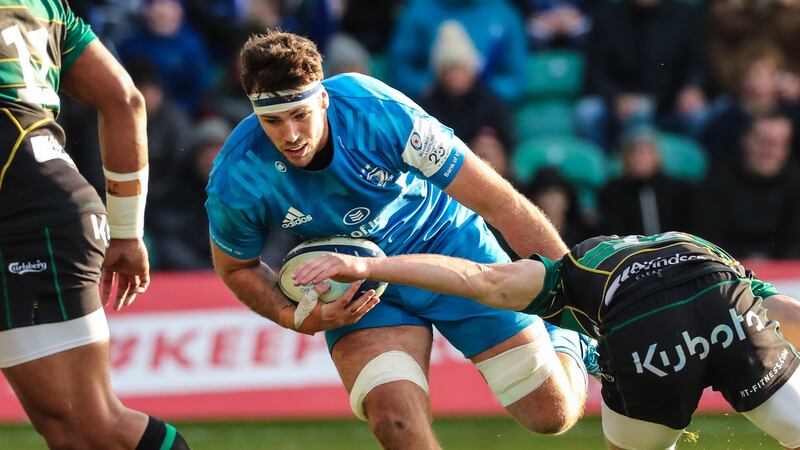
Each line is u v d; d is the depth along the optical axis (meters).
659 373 14.74
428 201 17.80
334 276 13.99
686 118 36.38
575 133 37.22
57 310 14.18
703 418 28.39
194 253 33.72
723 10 36.38
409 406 16.16
